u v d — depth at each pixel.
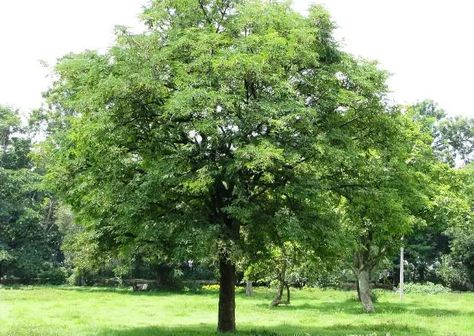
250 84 15.38
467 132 77.00
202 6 17.30
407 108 28.36
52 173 17.58
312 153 15.23
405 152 19.62
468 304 35.12
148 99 15.48
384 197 17.67
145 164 16.58
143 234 15.58
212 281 56.84
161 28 17.30
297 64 15.88
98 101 15.13
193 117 15.15
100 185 16.44
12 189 53.78
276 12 15.86
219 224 15.79
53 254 59.44
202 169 14.23
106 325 21.36
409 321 23.59
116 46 15.99
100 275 55.88
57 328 19.81
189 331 18.95
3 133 56.62
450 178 31.22
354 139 17.84
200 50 14.95
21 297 36.28
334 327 21.00
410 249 60.44
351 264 29.88
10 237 55.16
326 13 17.02
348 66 16.75
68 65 16.61
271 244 19.00
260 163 13.69
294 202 16.61
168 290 51.22
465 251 54.44
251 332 18.22
